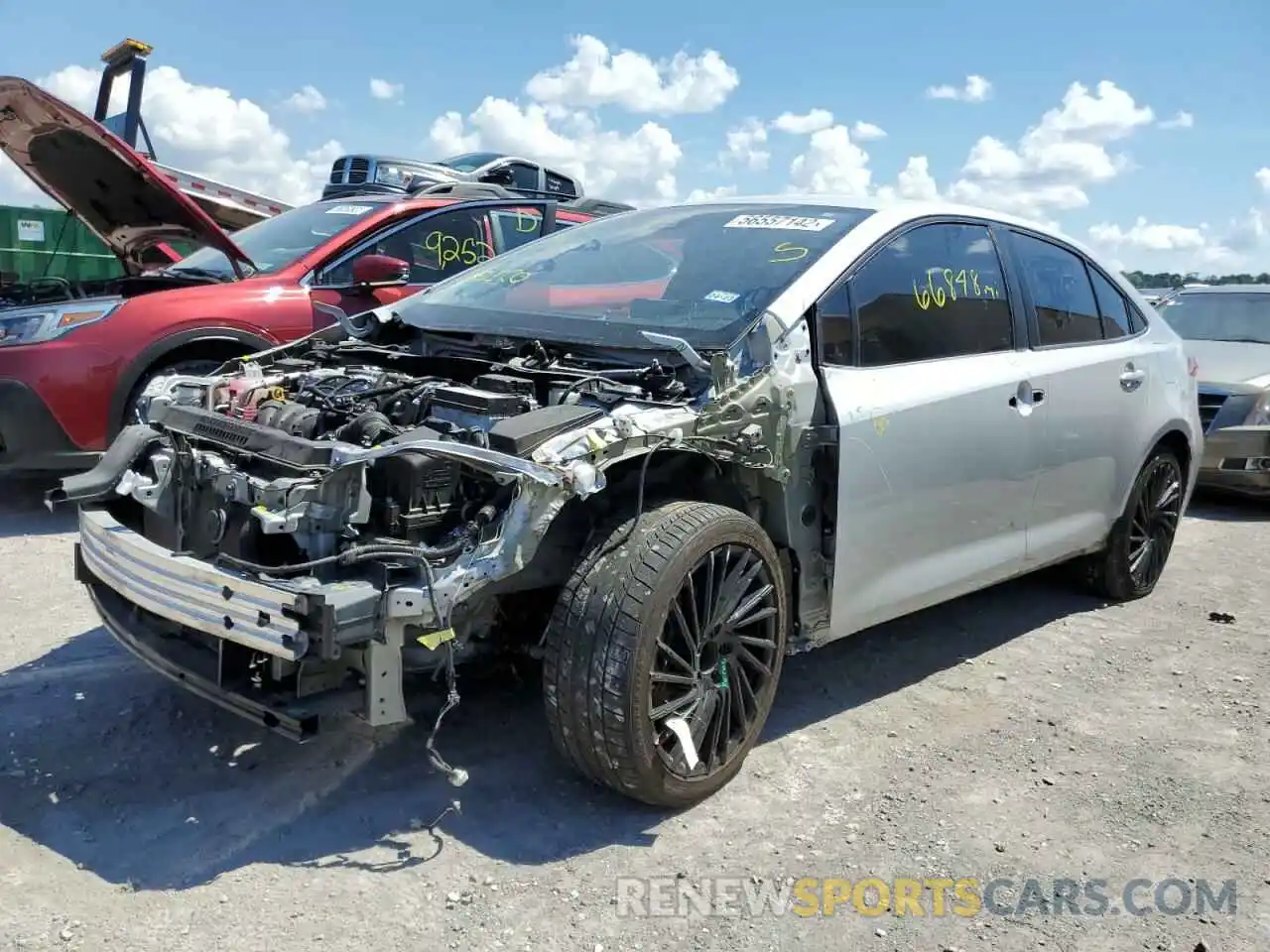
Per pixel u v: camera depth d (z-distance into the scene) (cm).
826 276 374
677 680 316
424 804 326
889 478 378
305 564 287
